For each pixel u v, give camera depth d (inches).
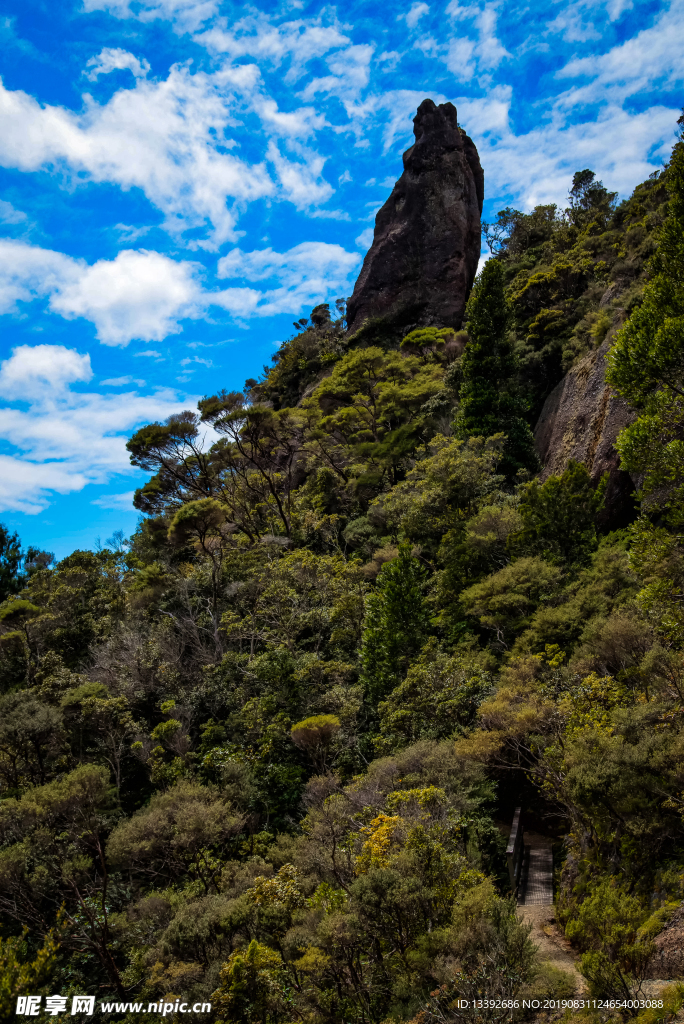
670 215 539.8
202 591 1316.4
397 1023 357.4
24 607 1301.7
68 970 548.4
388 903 403.5
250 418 1465.3
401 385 1701.5
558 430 1263.5
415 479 1269.7
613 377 530.0
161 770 823.7
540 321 1617.9
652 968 331.9
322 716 753.0
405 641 854.5
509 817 696.4
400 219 2477.9
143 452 1456.7
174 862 639.8
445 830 487.5
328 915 432.5
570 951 418.0
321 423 1678.2
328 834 552.7
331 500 1621.6
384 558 1127.6
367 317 2422.5
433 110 2518.5
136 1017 467.5
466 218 2415.1
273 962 424.8
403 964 390.3
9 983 439.8
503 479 1198.3
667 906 356.2
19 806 642.2
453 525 1099.9
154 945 545.6
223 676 1004.6
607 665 653.9
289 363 2709.2
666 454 491.2
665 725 456.8
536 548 939.3
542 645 753.0
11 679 1261.1
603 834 453.4
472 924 368.8
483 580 920.3
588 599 761.0
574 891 476.1
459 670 745.0
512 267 2241.6
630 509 987.3
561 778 525.7
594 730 492.1
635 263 1338.6
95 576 1525.6
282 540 1382.9
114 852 611.8
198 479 1585.9
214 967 461.7
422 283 2353.6
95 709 924.0
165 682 1025.5
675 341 474.3
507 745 622.8
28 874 607.8
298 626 1044.5
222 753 809.5
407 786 597.9
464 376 1512.1
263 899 501.7
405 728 726.5
